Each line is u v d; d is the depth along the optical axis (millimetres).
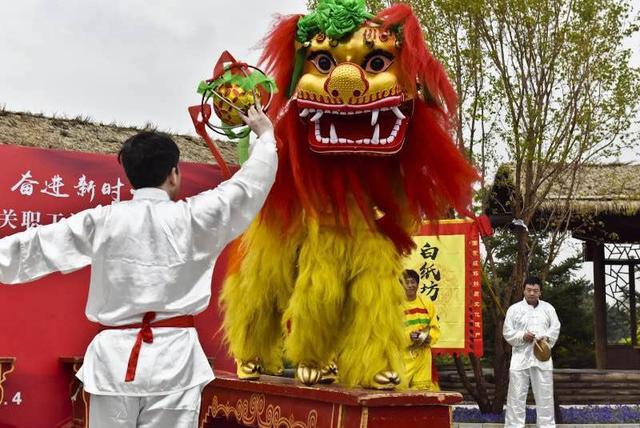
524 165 11453
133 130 9562
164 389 2795
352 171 4320
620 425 10016
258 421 4594
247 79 3537
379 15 4332
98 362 2818
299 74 4414
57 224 2951
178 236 2887
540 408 9188
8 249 2883
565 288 18938
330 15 4188
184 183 6848
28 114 8930
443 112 4426
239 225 2982
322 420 4004
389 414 3785
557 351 18219
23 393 6176
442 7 9883
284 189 4363
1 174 6293
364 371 4082
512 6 9969
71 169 6500
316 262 4188
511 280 10711
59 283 6355
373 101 4078
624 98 10242
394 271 4242
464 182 4402
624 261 15406
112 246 2867
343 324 4297
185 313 2904
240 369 4746
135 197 2992
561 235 11789
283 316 4352
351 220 4254
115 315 2842
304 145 4340
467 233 8719
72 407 6172
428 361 7352
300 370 4281
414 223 4496
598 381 12336
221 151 10117
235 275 4668
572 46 10172
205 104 3705
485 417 10375
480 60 10227
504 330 9383
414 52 4199
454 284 8719
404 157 4426
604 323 14898
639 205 12031
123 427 2781
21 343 6207
